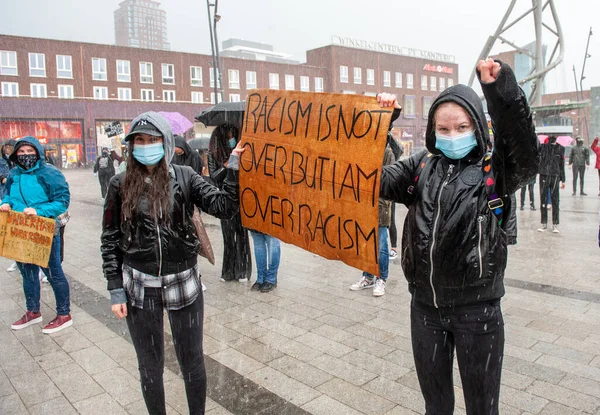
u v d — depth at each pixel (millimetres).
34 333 4570
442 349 2205
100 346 4246
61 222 4691
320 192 2629
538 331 4297
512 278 5961
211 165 5660
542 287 5574
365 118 2461
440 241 2070
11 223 4363
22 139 4340
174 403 3271
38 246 4387
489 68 1902
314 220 2664
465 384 2162
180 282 2641
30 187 4426
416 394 3299
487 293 2055
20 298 5719
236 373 3670
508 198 2041
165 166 2617
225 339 4324
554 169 8773
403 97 56469
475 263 2016
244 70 49438
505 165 2014
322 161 2613
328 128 2592
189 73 47344
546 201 9062
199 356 2740
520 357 3793
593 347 3936
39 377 3680
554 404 3098
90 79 43562
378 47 55312
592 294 5281
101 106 41594
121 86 44781
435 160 2244
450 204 2078
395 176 2373
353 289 5742
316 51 52969
